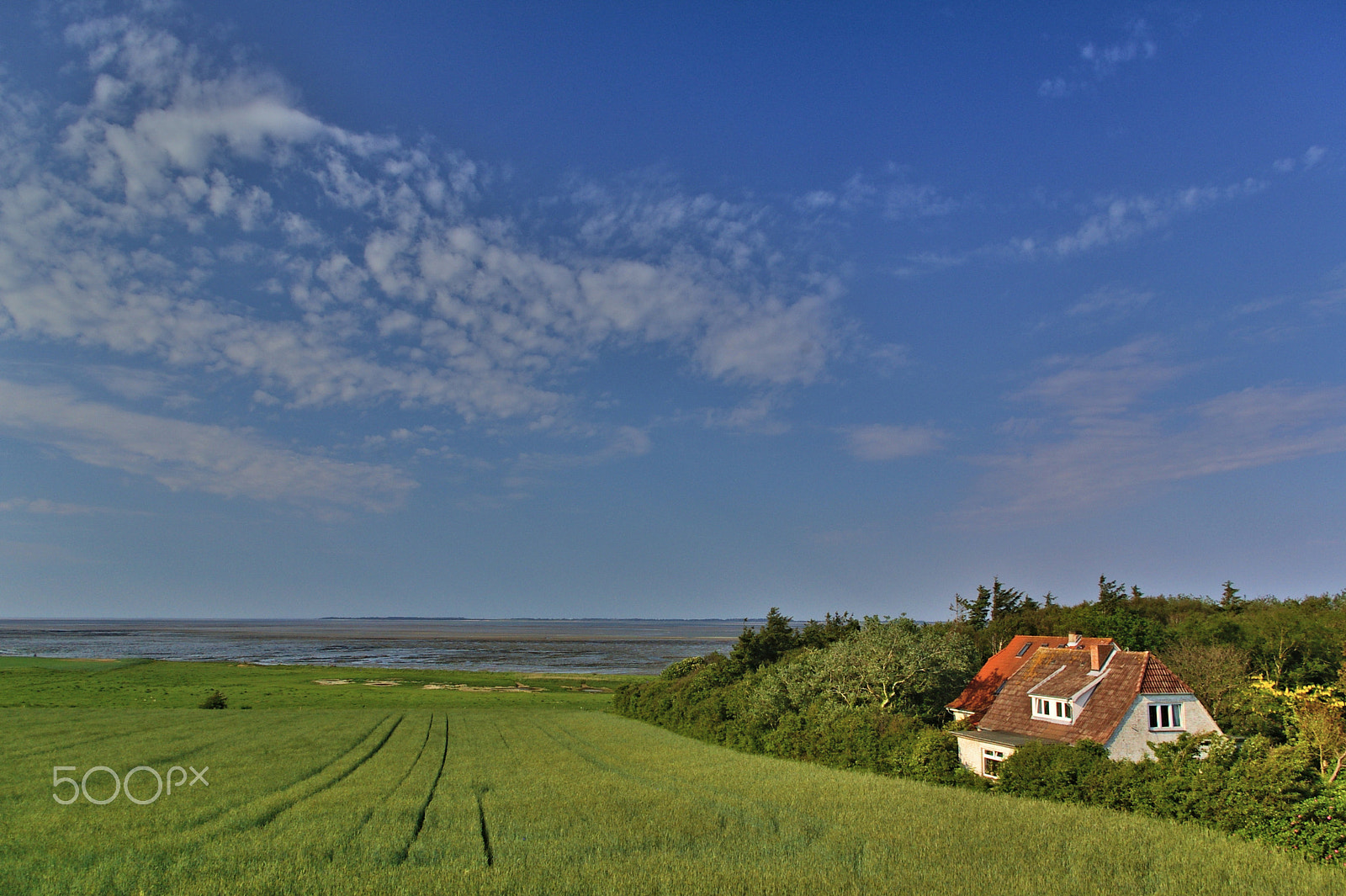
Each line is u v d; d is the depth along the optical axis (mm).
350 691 89375
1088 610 75750
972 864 20344
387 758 40906
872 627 48438
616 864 20234
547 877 18922
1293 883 18719
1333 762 25922
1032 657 40219
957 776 34656
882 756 38562
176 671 109625
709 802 28906
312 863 20141
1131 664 34094
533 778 34875
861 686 46031
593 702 86688
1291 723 32469
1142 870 19844
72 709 62156
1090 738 32094
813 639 75688
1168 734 32500
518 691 97688
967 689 45094
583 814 26812
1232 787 24016
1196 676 47125
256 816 25281
